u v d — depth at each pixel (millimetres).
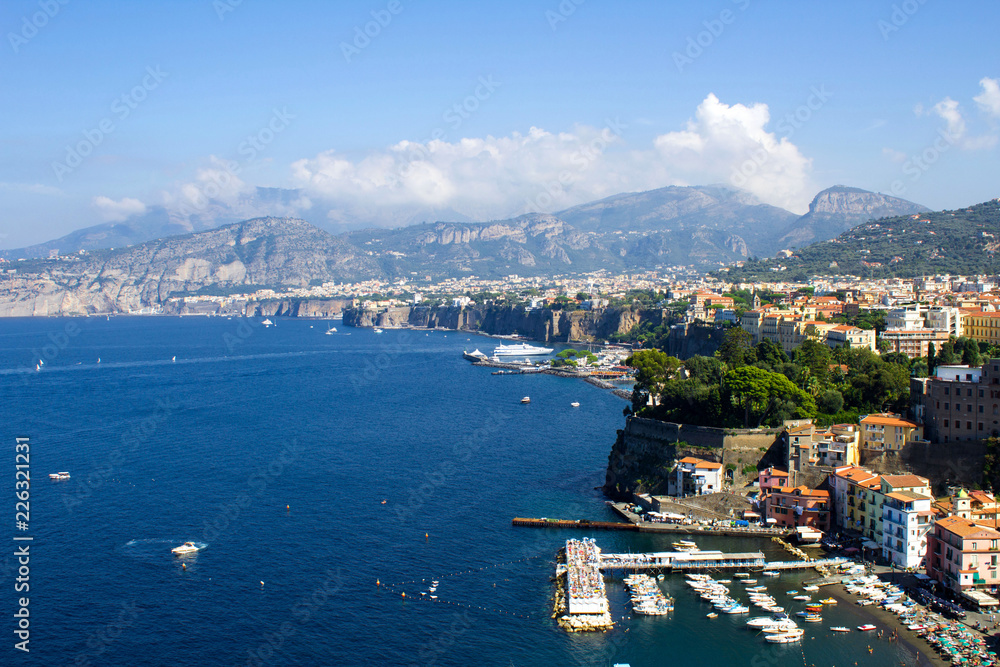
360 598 197125
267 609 192500
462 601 194625
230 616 189500
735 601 188875
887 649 166750
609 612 187000
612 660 166750
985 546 184375
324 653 172750
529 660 167750
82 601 197500
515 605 192000
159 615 190375
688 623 180500
